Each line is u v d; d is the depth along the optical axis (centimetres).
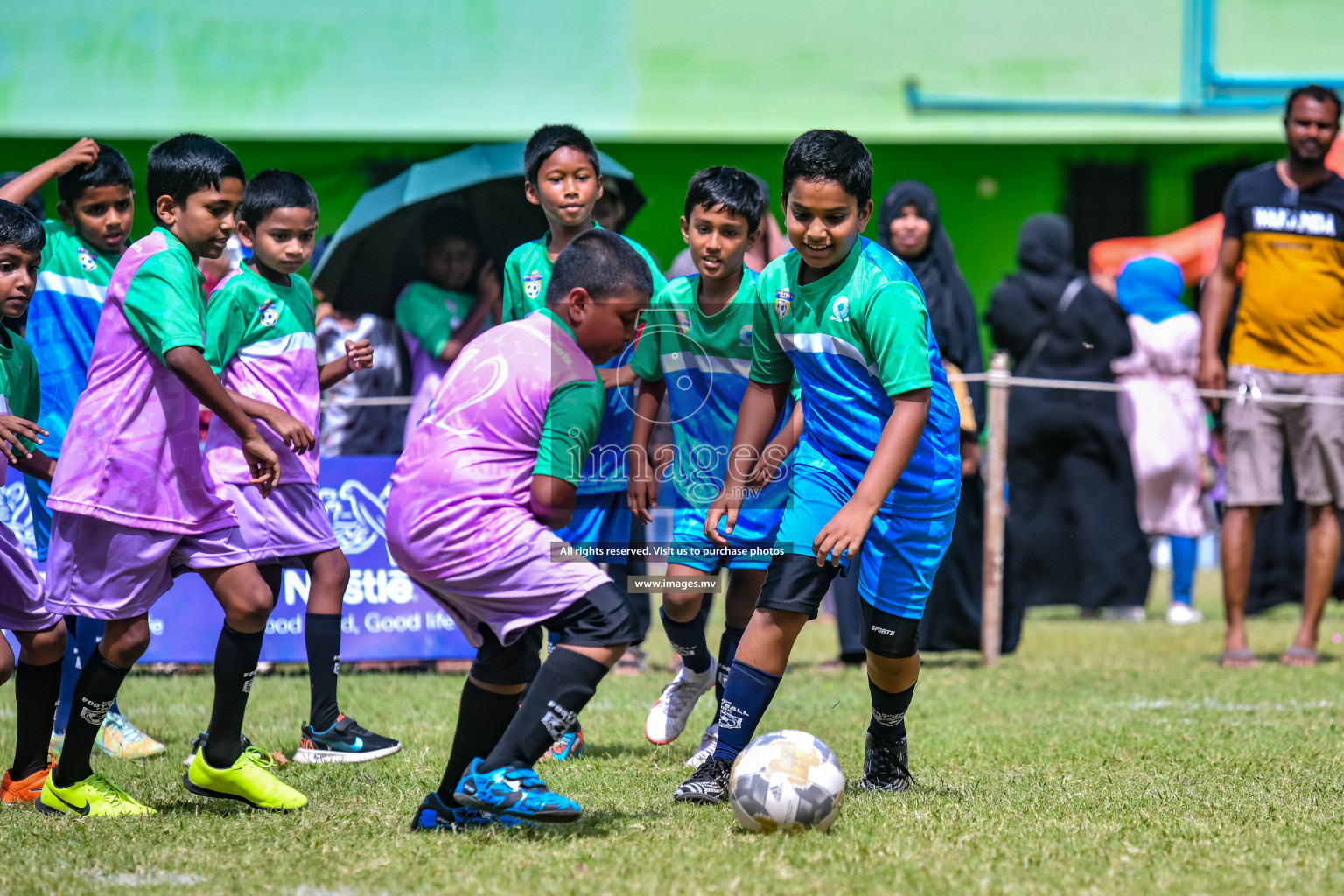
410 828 1270
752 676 1374
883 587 1395
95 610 1348
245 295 1752
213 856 1170
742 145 4781
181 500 1366
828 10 4725
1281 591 3338
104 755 1756
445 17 4628
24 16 4469
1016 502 3325
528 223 2758
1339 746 1717
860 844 1184
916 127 4772
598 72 4688
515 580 1191
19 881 1084
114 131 4519
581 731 1730
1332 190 2569
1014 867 1112
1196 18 4769
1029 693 2219
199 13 4538
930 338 1383
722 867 1103
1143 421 3494
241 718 1388
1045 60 4775
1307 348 2561
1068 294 3312
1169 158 4938
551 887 1048
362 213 2717
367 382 2856
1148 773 1549
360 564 2533
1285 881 1073
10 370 1468
